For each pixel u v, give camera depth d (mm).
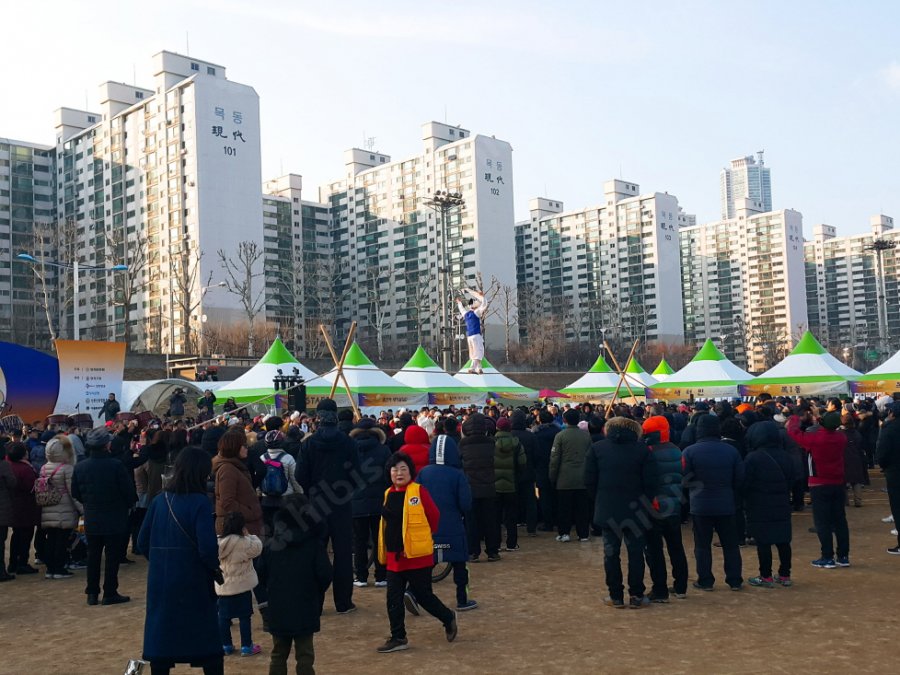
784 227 156500
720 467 8742
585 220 147125
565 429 12742
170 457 11008
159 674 5430
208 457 5758
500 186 121188
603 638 7203
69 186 109812
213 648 5488
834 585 8961
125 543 10617
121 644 7566
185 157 94188
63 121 112188
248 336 74000
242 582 7055
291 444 10453
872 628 7242
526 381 52625
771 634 7152
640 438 8797
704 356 30094
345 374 24562
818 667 6223
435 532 7949
